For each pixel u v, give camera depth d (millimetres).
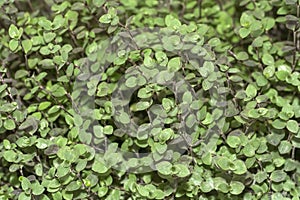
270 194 585
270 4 652
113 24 590
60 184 563
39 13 711
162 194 565
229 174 576
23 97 633
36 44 609
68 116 589
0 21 671
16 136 593
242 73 637
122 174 587
